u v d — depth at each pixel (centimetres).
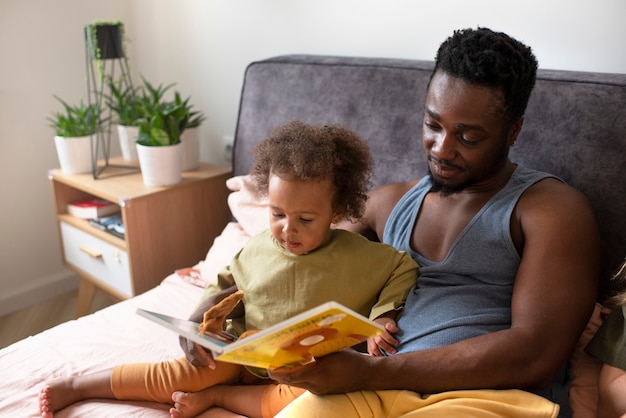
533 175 113
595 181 122
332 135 115
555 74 131
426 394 98
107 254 189
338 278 113
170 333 137
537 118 129
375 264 117
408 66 151
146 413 114
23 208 226
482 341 98
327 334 82
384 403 97
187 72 231
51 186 214
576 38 142
